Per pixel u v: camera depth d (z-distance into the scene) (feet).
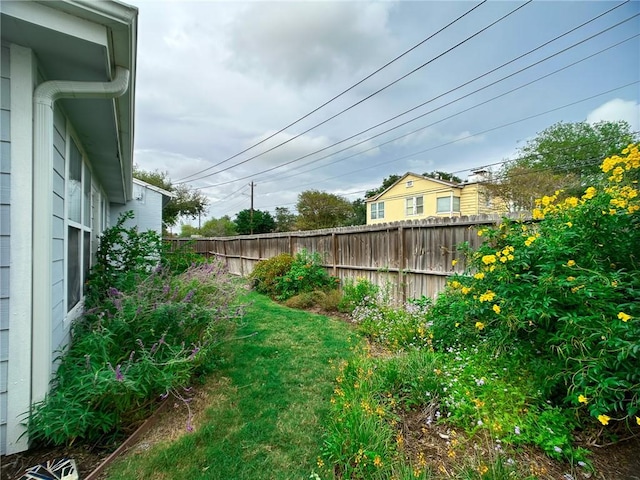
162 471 5.59
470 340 9.43
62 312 7.89
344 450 5.80
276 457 5.99
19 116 5.96
